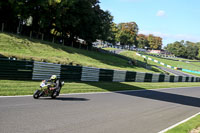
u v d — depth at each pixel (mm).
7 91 9086
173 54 140375
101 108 8445
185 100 14414
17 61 12578
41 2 37125
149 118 7836
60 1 38344
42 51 26641
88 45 53750
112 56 49594
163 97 14430
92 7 52656
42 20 39000
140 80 24453
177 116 8891
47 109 7102
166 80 30203
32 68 13375
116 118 7176
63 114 6754
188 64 82312
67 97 9859
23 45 25812
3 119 5500
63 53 30188
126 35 102812
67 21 42562
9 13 36656
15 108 6707
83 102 9133
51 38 46188
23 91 9617
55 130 5199
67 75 15719
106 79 19391
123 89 15906
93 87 14328
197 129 6965
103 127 5977
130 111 8625
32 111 6609
